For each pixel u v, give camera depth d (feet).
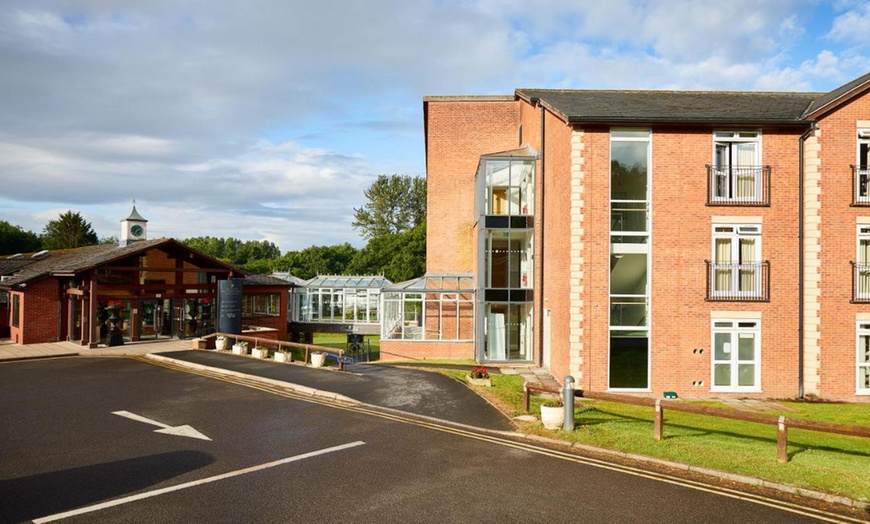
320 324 125.59
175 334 96.78
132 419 41.04
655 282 56.65
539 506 25.45
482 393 50.29
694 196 56.90
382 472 29.84
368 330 124.26
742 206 56.90
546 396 52.26
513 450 33.78
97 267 80.94
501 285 79.15
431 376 59.16
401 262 229.66
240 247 389.39
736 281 56.90
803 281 56.80
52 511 24.66
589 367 56.34
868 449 35.73
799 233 57.00
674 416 45.65
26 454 32.68
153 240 93.71
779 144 57.36
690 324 56.65
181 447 34.04
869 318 56.03
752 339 57.11
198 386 54.24
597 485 28.04
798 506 25.46
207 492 26.91
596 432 36.65
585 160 56.59
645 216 57.11
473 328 87.10
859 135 56.65
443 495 26.68
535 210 75.92
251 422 40.22
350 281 132.98
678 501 26.03
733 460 30.78
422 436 36.70
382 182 284.00
